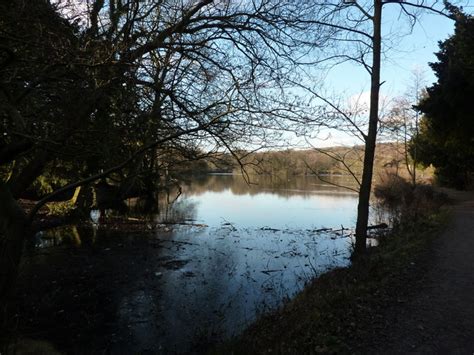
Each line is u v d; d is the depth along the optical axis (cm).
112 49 584
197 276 1121
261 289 998
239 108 628
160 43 630
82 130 693
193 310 853
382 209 2534
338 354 439
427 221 1398
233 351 530
